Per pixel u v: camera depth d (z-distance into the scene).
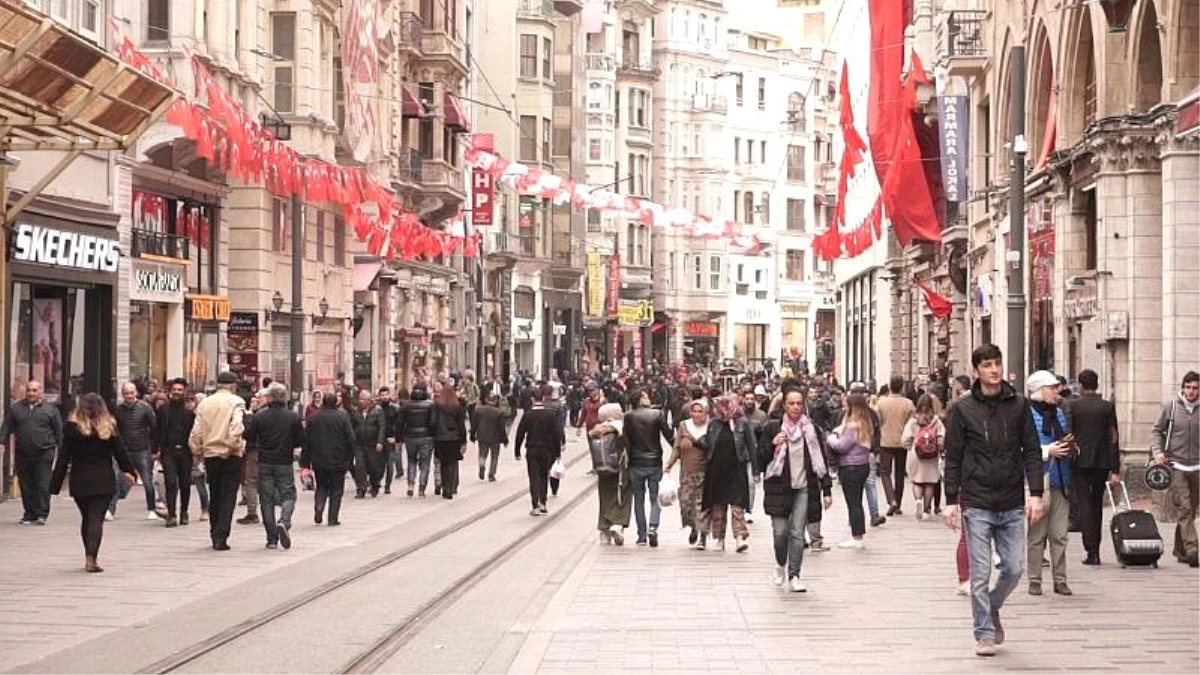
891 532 35.28
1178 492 27.91
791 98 176.75
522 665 18.33
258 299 60.84
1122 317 41.50
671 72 162.50
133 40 50.03
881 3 60.00
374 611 22.86
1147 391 41.03
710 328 166.75
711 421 31.86
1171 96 37.19
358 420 45.62
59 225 42.91
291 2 63.31
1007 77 56.09
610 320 149.12
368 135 58.16
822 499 30.67
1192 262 37.38
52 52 29.05
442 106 90.25
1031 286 52.03
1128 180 41.22
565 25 127.62
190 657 18.83
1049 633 20.30
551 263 128.38
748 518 40.25
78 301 45.47
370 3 57.41
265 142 44.38
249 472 36.72
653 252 162.88
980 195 61.03
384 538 33.59
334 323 72.81
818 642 19.92
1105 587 24.97
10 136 34.78
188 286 56.03
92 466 26.95
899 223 57.56
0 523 35.16
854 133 60.78
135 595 24.28
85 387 46.06
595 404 59.25
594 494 48.59
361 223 59.66
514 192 121.75
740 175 170.50
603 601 24.19
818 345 168.25
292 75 63.56
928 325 79.06
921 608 23.05
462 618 22.52
